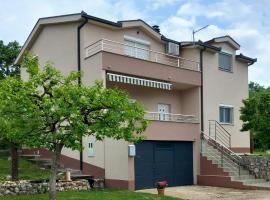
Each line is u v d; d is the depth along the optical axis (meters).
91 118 15.60
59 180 22.48
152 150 26.77
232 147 34.75
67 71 27.81
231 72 35.41
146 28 30.66
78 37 27.28
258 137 29.69
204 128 32.03
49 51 29.41
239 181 27.09
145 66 27.70
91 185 23.42
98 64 25.47
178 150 28.62
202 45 32.19
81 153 26.12
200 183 29.14
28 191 20.91
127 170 24.09
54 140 15.62
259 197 22.78
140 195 21.23
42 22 29.16
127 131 15.88
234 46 35.69
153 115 30.73
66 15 27.61
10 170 24.52
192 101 32.12
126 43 29.81
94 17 27.22
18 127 14.95
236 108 35.50
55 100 14.70
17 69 41.22
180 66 32.28
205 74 32.72
